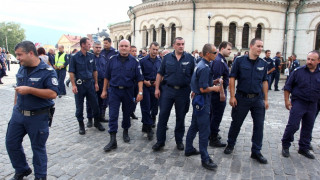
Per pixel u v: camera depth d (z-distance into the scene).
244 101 4.86
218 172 4.39
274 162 4.82
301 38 22.19
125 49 5.36
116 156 4.98
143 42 25.86
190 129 4.96
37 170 3.75
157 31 23.67
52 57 12.26
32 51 3.51
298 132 6.69
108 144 5.29
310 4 21.31
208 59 4.52
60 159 4.76
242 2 20.53
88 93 6.40
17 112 3.69
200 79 4.36
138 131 6.64
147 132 6.18
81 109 6.34
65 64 11.42
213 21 21.03
